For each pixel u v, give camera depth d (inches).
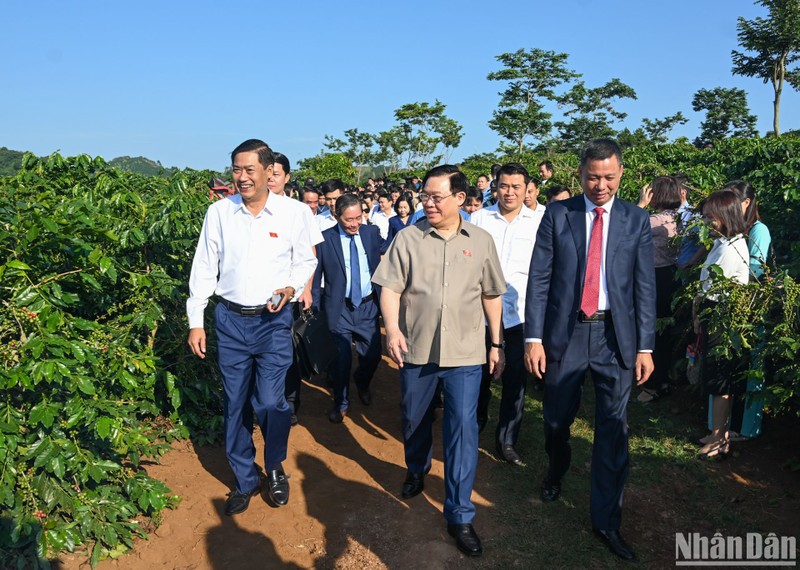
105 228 144.8
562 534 129.7
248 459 139.2
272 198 134.8
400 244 127.0
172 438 164.4
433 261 124.6
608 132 2493.8
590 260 121.5
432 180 121.0
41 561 113.4
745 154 337.4
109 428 120.8
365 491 147.4
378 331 197.2
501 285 127.9
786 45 1519.4
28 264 127.2
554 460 138.8
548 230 125.6
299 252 138.5
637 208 122.4
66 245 127.2
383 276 128.1
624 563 120.7
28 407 124.8
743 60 1608.0
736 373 155.5
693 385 190.5
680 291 175.2
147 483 130.6
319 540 128.2
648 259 121.3
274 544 126.7
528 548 125.3
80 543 117.7
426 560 121.5
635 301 122.1
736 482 149.0
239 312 132.3
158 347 169.3
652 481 150.3
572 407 129.0
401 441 176.9
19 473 118.9
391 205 367.9
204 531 130.4
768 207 227.6
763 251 155.9
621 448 123.0
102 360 135.4
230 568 119.4
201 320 133.3
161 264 178.5
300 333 176.2
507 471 156.9
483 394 178.7
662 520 135.0
